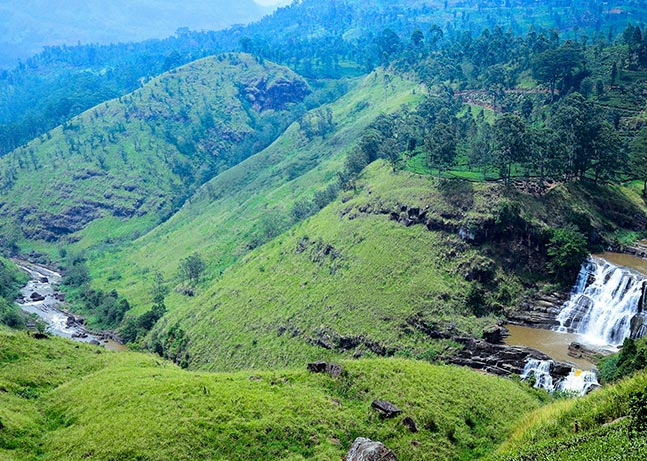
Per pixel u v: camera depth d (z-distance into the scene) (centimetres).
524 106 18350
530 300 11244
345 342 11412
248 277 16100
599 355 9219
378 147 19062
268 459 5547
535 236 11850
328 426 6041
